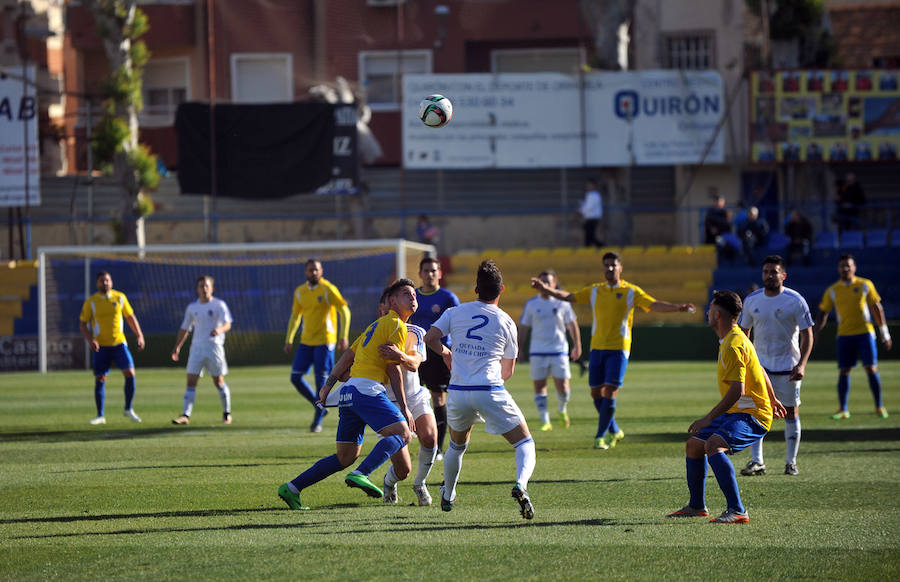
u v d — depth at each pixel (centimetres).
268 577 1262
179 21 7100
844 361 3194
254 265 6131
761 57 6769
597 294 2512
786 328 2119
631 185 7150
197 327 3123
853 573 1278
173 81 7212
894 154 6294
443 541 1462
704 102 6309
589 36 6994
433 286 2269
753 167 6888
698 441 1639
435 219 7038
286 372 5394
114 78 6294
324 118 6088
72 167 7350
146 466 2252
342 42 7031
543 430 2983
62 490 1936
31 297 6166
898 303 6084
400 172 6919
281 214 6869
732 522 1590
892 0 7512
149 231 6994
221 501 1816
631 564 1323
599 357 2525
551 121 6306
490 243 7081
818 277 6138
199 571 1298
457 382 1636
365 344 1717
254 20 7025
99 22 6275
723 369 1623
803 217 6284
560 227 7075
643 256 6456
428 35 7050
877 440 2628
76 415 3466
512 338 1653
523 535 1502
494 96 6272
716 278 6331
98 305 3200
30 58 7619
